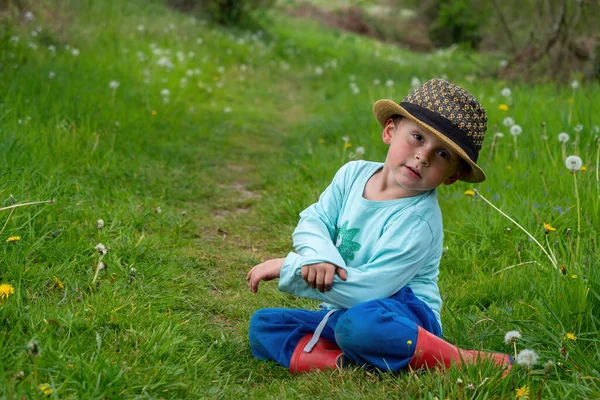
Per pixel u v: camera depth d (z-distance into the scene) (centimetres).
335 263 215
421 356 212
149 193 444
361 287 215
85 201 388
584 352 228
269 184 510
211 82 921
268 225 417
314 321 240
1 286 230
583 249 286
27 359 205
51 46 777
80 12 1011
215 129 674
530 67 920
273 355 236
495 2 1045
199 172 524
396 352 213
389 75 1136
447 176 220
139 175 469
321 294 218
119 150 510
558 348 221
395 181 228
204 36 1217
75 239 319
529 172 429
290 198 450
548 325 237
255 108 845
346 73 1194
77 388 196
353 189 238
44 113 513
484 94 764
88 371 200
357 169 242
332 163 517
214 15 1574
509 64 974
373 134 582
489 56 1241
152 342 232
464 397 196
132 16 1144
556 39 885
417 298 224
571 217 355
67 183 393
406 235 219
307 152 582
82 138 492
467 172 225
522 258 331
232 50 1205
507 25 1115
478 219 370
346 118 714
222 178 518
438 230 226
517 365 213
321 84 1105
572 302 243
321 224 233
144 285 293
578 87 774
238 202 462
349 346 216
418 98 218
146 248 333
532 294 280
